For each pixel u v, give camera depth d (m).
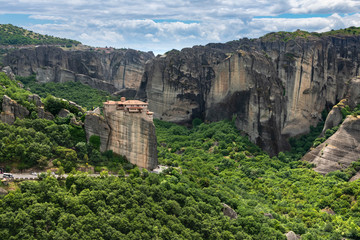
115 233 97.75
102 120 132.00
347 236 134.75
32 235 91.06
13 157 114.56
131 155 133.38
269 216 136.25
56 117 135.88
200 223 113.88
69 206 100.38
